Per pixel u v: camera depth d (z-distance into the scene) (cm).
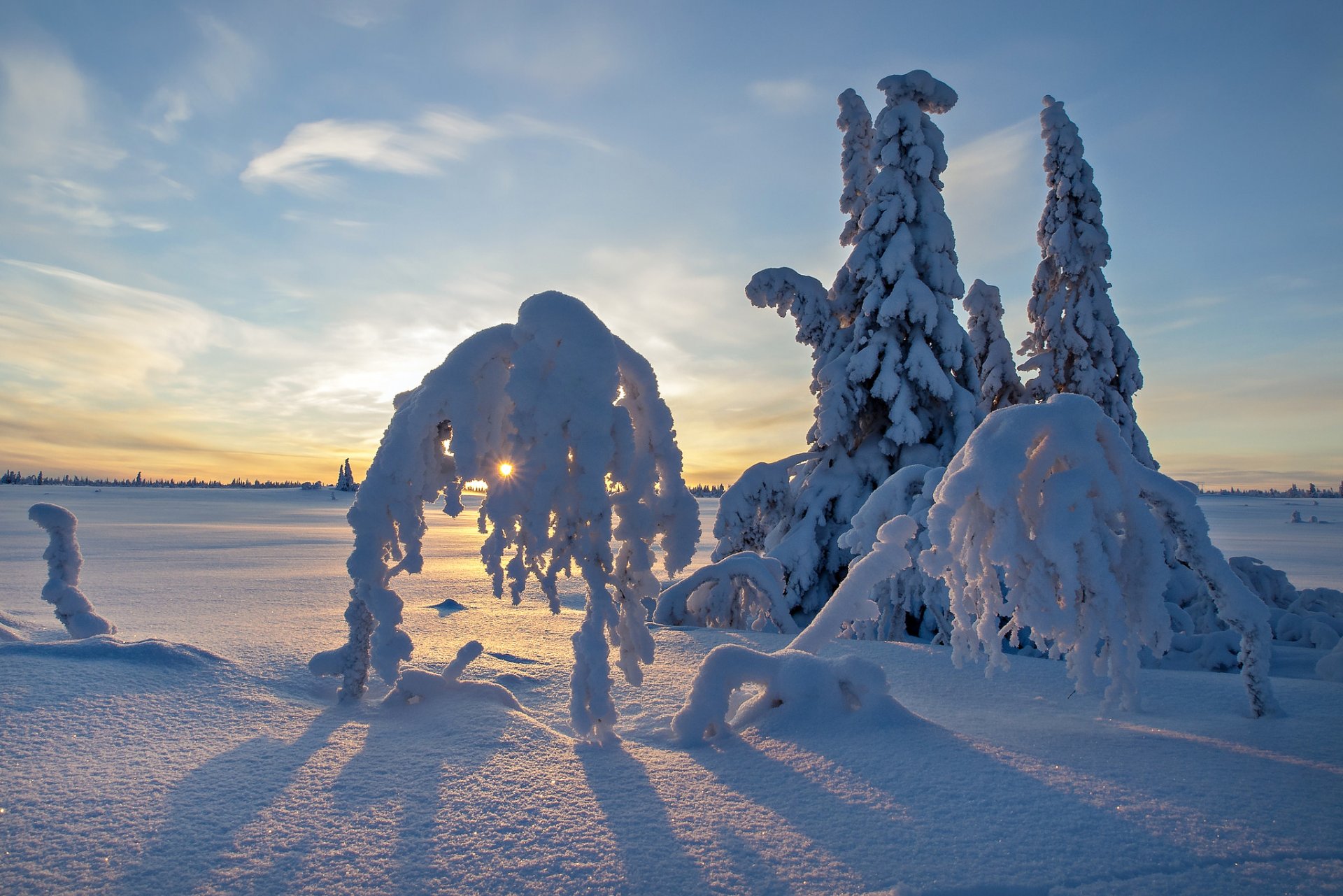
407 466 472
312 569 1875
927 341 1359
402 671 491
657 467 482
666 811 304
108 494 12162
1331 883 244
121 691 452
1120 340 1468
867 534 852
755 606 1038
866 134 1477
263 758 362
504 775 343
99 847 266
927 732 396
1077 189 1461
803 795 323
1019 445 453
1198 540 487
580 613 1073
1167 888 241
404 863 258
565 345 436
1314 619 932
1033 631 457
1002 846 271
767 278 1475
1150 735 414
